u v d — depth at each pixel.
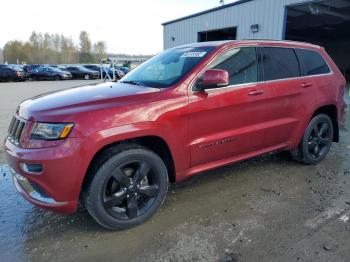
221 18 16.77
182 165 3.30
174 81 3.29
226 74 3.10
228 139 3.57
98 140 2.67
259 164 4.77
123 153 2.87
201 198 3.67
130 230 3.04
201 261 2.57
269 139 4.04
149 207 3.15
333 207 3.43
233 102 3.50
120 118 2.78
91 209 2.83
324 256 2.60
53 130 2.60
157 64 3.94
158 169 3.13
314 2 12.47
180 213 3.33
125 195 2.97
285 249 2.70
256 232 2.96
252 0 14.76
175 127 3.11
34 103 3.00
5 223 3.17
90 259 2.63
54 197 2.66
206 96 3.30
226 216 3.27
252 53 3.83
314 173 4.43
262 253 2.66
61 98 3.04
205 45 3.76
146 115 2.91
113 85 3.63
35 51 87.31
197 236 2.92
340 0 13.15
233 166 4.68
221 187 3.96
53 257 2.66
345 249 2.69
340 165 4.77
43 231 3.04
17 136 2.85
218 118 3.44
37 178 2.63
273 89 3.90
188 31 19.31
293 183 4.08
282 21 13.52
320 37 29.34
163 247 2.77
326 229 3.00
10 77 29.39
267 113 3.91
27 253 2.71
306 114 4.36
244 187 3.96
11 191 3.90
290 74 4.18
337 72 4.87
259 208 3.42
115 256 2.66
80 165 2.63
